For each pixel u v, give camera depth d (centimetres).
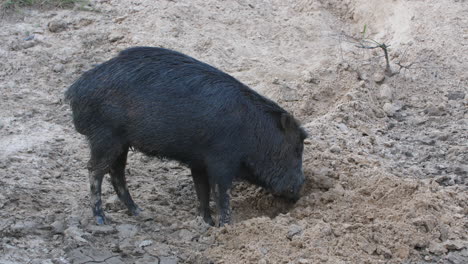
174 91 1280
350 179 1509
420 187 1463
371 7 2420
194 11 2330
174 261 1196
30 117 1786
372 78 2031
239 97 1339
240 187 1595
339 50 2189
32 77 1988
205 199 1420
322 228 1270
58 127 1752
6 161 1545
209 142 1311
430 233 1305
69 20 2256
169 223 1362
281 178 1427
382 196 1435
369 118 1869
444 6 2356
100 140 1298
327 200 1430
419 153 1702
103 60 2061
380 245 1261
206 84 1306
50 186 1461
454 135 1784
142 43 2125
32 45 2130
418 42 2188
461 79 2038
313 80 1988
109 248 1223
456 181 1565
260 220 1309
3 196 1370
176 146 1311
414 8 2341
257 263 1185
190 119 1284
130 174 1585
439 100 1959
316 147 1672
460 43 2183
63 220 1302
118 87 1270
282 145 1402
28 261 1149
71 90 1304
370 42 2272
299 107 1900
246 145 1348
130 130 1291
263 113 1374
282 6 2469
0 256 1154
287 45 2227
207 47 2138
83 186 1489
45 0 2355
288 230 1276
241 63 2078
